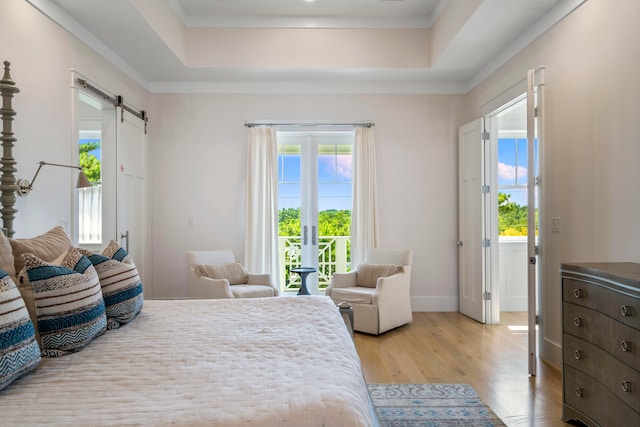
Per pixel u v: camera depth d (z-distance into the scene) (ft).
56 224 9.98
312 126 16.48
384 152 16.62
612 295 6.34
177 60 14.05
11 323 3.93
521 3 10.29
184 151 16.37
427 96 16.67
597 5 8.96
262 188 16.16
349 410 3.39
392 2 13.84
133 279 6.59
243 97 16.46
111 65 13.10
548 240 10.75
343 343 5.24
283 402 3.49
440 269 16.63
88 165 20.43
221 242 16.39
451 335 13.19
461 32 12.00
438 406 8.20
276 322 6.33
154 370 4.33
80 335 5.01
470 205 15.55
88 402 3.59
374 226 16.17
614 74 8.46
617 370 6.24
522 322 14.84
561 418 7.68
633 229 7.97
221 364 4.47
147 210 15.96
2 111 7.54
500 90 13.65
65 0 9.88
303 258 16.81
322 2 13.80
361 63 14.89
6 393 3.80
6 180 7.67
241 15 14.69
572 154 9.83
